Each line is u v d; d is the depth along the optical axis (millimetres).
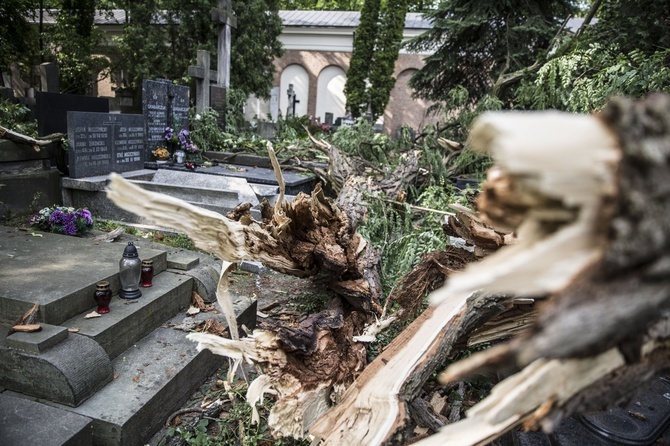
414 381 2062
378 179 6523
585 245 723
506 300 2236
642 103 728
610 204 696
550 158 685
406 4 18891
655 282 725
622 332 815
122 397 2654
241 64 16078
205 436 2668
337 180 6727
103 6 18375
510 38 11266
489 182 870
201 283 4043
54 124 7617
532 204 791
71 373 2539
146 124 8164
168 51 16797
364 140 8500
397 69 22781
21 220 5785
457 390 2990
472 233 2734
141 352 3188
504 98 10406
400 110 23125
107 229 5883
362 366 2590
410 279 3047
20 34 15469
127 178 6938
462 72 12734
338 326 2551
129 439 2492
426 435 2326
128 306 3355
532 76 9086
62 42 16641
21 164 6039
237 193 6438
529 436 2268
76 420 2320
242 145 10039
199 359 3209
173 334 3475
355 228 4125
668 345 1047
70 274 3467
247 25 16188
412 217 5047
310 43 23062
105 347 3010
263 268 5312
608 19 6746
